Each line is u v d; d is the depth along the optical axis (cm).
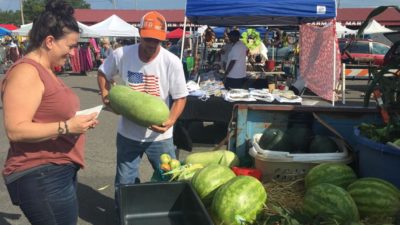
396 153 277
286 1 902
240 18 1218
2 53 2831
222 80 1105
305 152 355
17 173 249
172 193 302
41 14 243
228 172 319
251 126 392
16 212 506
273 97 809
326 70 1120
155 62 380
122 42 3900
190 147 770
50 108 242
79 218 482
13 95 229
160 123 337
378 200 270
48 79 240
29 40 247
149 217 298
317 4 905
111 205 521
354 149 346
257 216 273
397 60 345
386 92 340
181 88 389
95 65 2981
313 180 307
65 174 261
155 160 413
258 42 1789
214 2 919
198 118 822
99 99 1534
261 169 341
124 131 404
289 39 2208
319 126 384
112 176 635
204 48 1736
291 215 260
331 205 261
